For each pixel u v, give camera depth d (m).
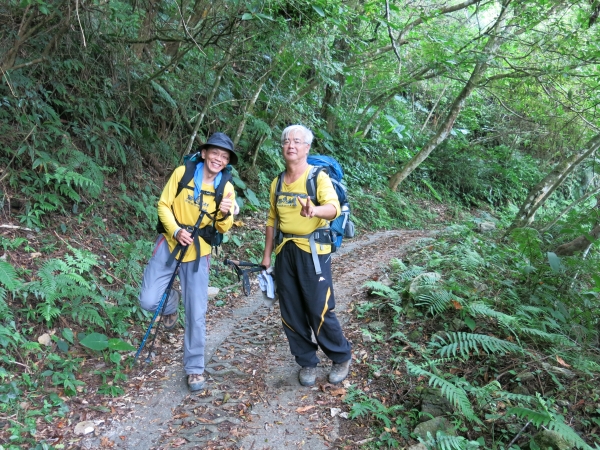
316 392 3.19
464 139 16.58
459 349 3.49
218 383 3.34
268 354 3.79
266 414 2.96
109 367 3.43
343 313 4.51
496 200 16.22
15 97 4.62
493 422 2.73
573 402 2.91
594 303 4.58
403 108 15.59
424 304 4.09
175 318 3.75
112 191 5.47
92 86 5.58
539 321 4.04
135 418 2.91
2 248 3.87
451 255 5.95
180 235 3.04
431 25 10.04
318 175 3.01
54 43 4.94
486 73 11.78
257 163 8.80
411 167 12.70
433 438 2.59
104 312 3.95
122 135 5.91
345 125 12.47
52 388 3.08
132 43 5.85
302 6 5.56
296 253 3.07
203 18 6.14
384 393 3.14
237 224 7.03
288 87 8.45
